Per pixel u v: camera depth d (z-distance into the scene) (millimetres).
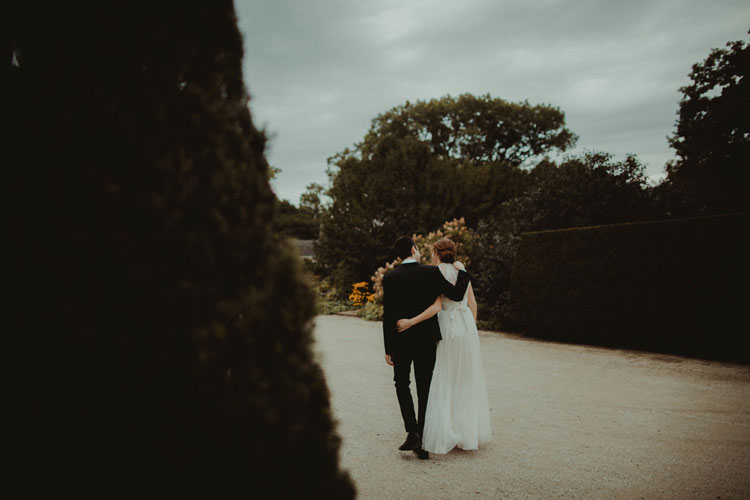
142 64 1334
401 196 18531
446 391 3795
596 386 5867
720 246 7320
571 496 3018
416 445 3689
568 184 11633
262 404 1367
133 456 1230
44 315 1181
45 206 1201
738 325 7102
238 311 1377
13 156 1198
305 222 50250
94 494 1204
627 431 4242
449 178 19297
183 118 1362
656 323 8039
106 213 1230
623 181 11125
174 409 1261
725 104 19484
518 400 5324
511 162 31984
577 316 9148
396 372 3844
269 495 1384
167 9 1379
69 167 1223
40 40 1260
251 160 1520
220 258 1378
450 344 3840
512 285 10570
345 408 5215
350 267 18391
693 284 7598
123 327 1227
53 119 1222
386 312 3857
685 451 3730
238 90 1530
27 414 1173
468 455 3773
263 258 1479
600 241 8875
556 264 9602
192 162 1366
